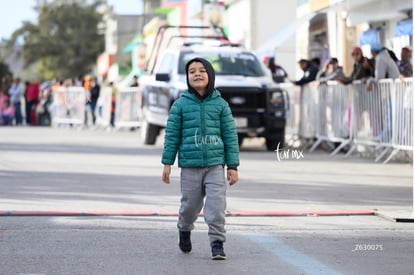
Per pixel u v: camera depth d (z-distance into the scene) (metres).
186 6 81.88
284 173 29.34
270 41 44.84
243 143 44.62
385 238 17.48
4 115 72.75
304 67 39.41
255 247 16.50
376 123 33.28
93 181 26.69
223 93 37.38
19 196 23.16
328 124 37.03
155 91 41.09
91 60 157.62
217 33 54.75
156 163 32.78
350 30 47.34
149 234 17.64
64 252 15.83
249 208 21.30
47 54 157.38
